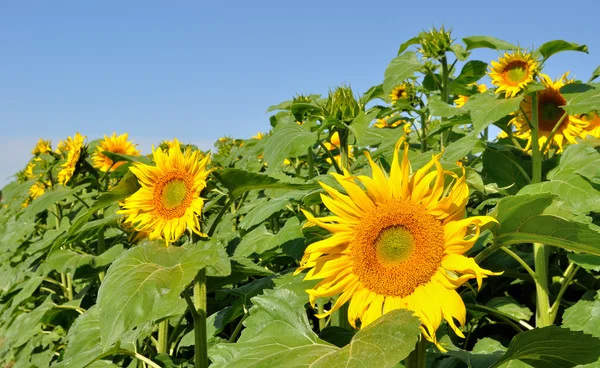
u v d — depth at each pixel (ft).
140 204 4.33
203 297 4.30
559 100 5.43
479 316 4.91
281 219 6.95
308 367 2.89
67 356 4.66
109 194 4.59
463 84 7.31
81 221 4.66
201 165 4.29
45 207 6.68
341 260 3.28
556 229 3.14
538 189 4.75
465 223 3.13
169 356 5.13
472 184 4.10
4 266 9.75
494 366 3.46
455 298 3.14
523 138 6.05
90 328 4.88
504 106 5.14
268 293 3.81
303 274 4.69
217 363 3.41
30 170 10.56
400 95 8.41
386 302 3.24
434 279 3.19
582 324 4.28
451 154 5.69
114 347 4.02
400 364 4.05
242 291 4.77
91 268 6.31
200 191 4.29
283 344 3.25
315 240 4.47
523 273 5.40
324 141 6.82
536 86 5.10
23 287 7.52
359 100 5.22
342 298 3.30
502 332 5.47
